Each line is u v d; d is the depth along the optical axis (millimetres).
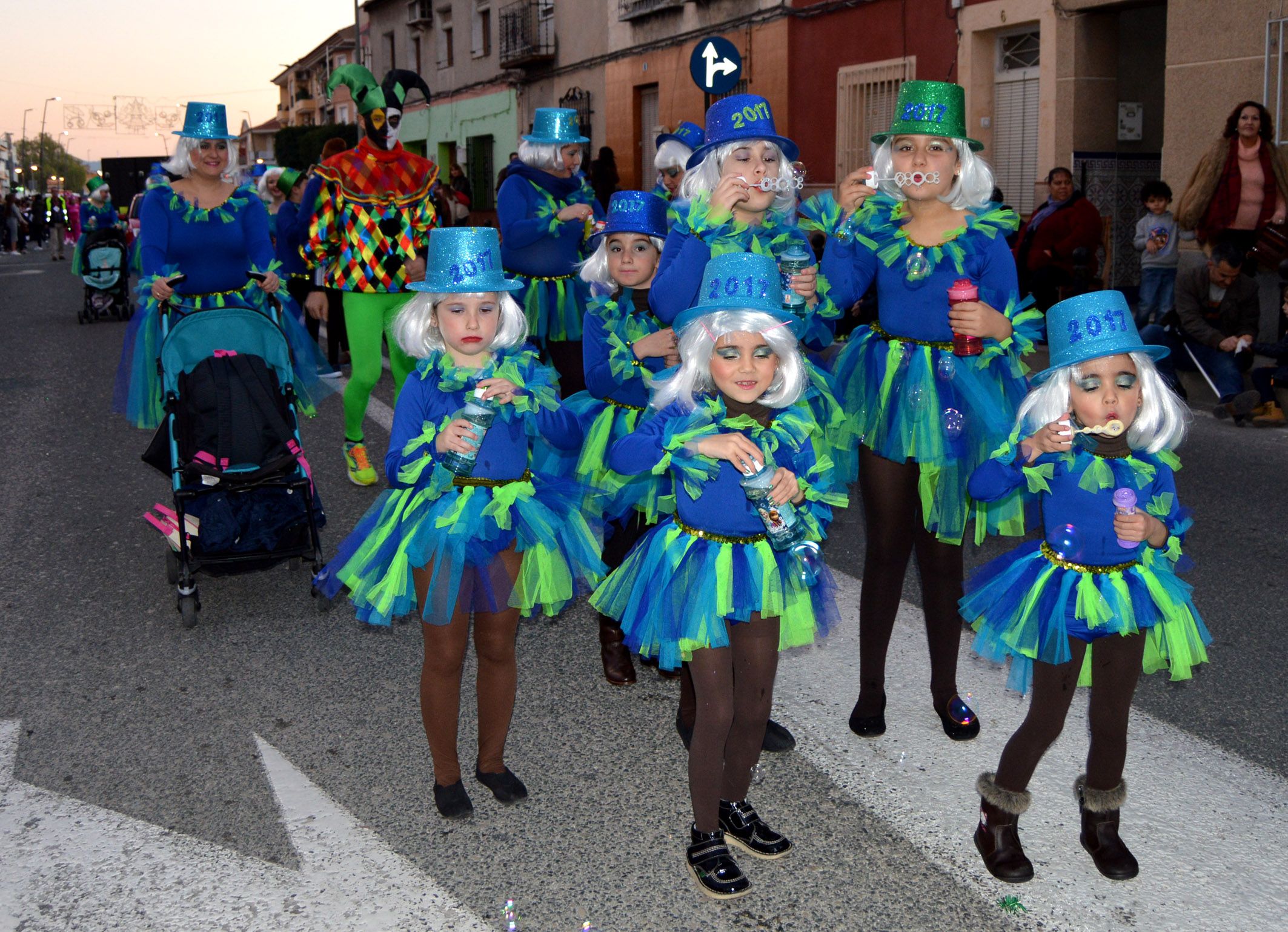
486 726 3639
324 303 7363
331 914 3076
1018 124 14477
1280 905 3059
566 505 3729
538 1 27047
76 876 3246
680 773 3828
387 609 3473
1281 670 4469
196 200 5980
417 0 35156
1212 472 7398
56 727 4156
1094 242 11570
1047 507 3207
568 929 3006
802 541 3182
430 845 3406
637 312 4277
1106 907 3064
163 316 6016
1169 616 3127
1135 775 3727
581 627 5141
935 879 3201
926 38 15359
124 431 9203
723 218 3738
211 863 3311
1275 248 10148
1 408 10164
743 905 3098
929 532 3953
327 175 6957
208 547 5152
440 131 34906
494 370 3480
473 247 3455
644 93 23500
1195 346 9234
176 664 4730
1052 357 3221
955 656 4027
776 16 18250
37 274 28719
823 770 3807
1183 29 12078
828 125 17516
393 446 3475
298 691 4469
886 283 3965
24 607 5383
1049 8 13281
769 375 3213
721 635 3141
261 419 5340
